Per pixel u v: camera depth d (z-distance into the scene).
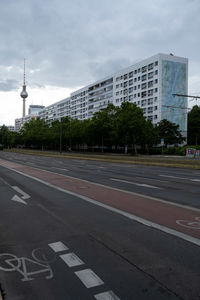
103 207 7.42
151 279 3.34
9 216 6.50
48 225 5.73
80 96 129.50
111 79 103.06
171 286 3.17
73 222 5.95
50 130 97.75
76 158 39.34
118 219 6.18
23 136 121.44
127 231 5.27
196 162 26.58
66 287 3.17
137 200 8.39
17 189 10.67
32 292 3.07
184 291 3.06
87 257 4.02
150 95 82.94
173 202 8.08
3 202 8.17
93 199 8.57
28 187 11.20
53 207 7.46
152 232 5.20
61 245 4.53
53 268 3.67
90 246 4.47
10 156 46.59
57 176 15.43
